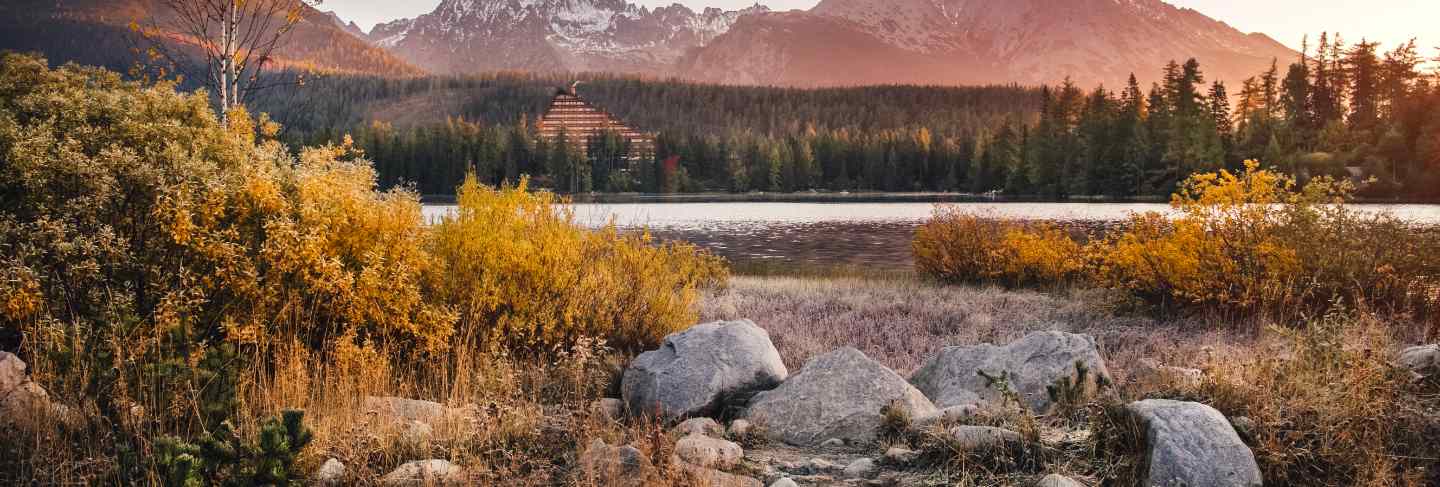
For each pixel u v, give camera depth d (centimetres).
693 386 563
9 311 484
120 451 369
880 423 505
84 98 609
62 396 432
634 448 414
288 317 572
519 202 809
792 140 14225
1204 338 896
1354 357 440
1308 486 359
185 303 534
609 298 788
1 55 645
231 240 569
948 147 12875
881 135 14975
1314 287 959
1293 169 7206
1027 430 423
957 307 1212
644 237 927
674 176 13362
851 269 2147
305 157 664
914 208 7156
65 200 541
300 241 576
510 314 723
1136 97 9569
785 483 389
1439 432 381
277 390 504
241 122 783
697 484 382
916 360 853
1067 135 9206
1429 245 927
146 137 606
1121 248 1215
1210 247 1049
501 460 424
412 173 11956
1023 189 9400
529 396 584
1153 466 353
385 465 414
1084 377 492
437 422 471
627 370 619
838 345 938
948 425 476
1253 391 432
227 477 347
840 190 13338
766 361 600
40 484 356
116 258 529
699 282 1500
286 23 1034
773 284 1620
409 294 634
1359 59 9169
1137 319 1070
